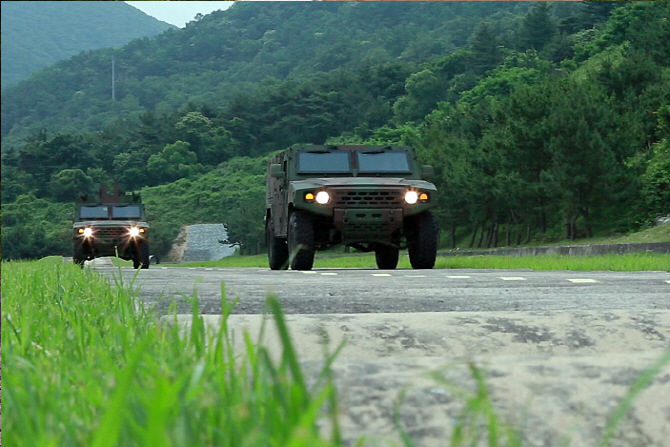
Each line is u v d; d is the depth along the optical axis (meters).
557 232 82.19
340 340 3.47
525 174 75.56
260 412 1.29
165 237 190.00
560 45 191.00
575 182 66.38
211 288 7.28
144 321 3.46
